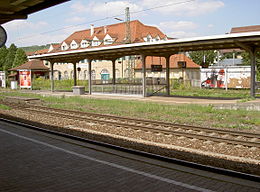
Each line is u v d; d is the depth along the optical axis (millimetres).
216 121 13891
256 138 10180
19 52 66438
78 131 11914
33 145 8938
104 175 6164
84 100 24141
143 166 6766
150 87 27703
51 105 21859
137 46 21781
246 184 5520
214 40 17922
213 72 37719
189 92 30781
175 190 5301
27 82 42281
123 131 11844
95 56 29641
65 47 64438
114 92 28375
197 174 6105
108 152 7980
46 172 6395
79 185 5609
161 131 11258
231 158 7984
